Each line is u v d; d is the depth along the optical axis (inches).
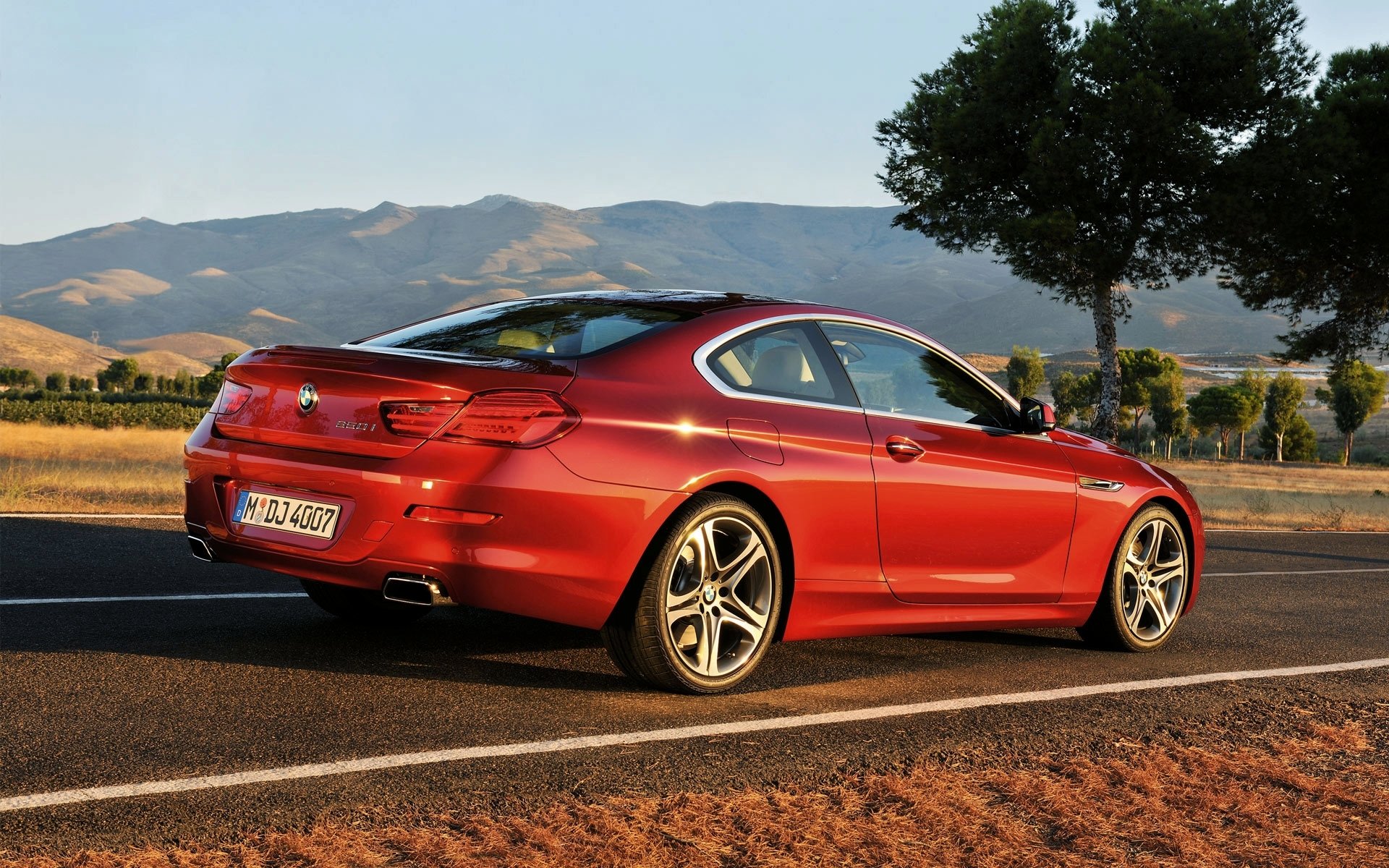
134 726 144.0
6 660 171.6
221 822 115.5
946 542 200.1
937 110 1042.7
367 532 157.9
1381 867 122.0
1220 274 1066.1
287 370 170.4
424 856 110.0
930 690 187.6
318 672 174.4
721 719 162.2
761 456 175.5
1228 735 171.5
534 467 156.9
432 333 189.0
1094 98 941.2
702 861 112.7
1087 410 3590.1
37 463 676.7
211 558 179.0
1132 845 124.7
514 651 194.9
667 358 174.4
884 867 114.7
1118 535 227.5
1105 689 194.7
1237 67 946.1
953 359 215.5
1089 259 936.9
